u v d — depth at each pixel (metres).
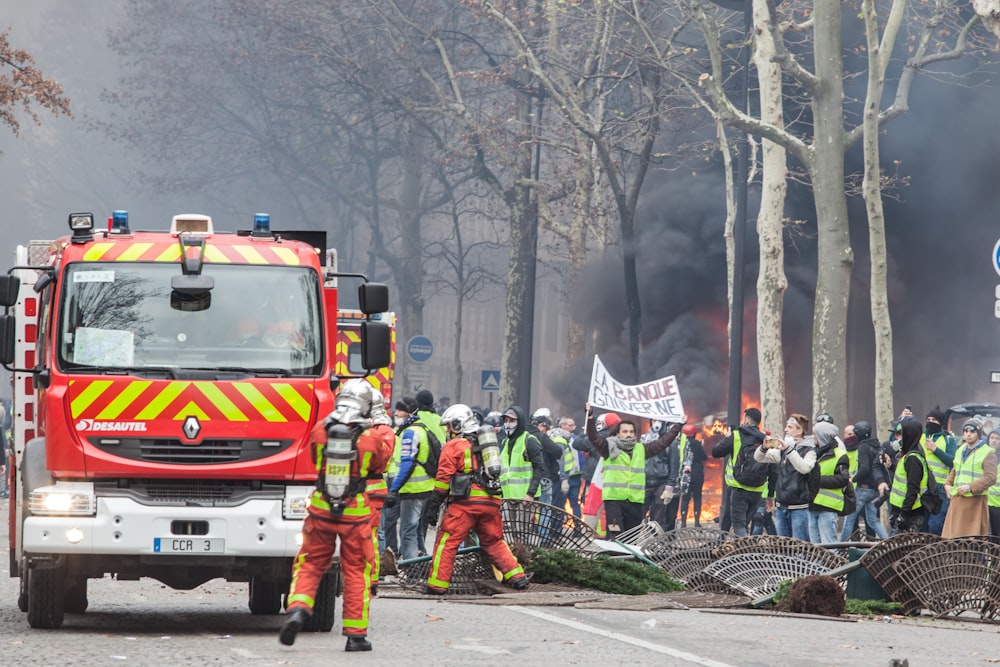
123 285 29.55
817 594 36.59
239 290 29.83
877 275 69.69
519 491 53.97
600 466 54.56
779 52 69.38
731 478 55.38
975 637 33.00
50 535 28.17
